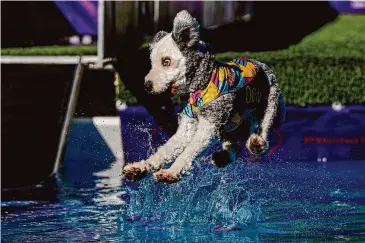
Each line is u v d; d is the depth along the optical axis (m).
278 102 5.63
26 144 9.57
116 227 5.91
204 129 5.12
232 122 5.31
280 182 7.67
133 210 6.49
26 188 8.04
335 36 11.91
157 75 5.14
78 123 9.59
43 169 9.13
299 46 11.52
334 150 9.53
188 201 6.45
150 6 9.85
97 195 7.43
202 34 11.41
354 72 10.24
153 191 6.83
